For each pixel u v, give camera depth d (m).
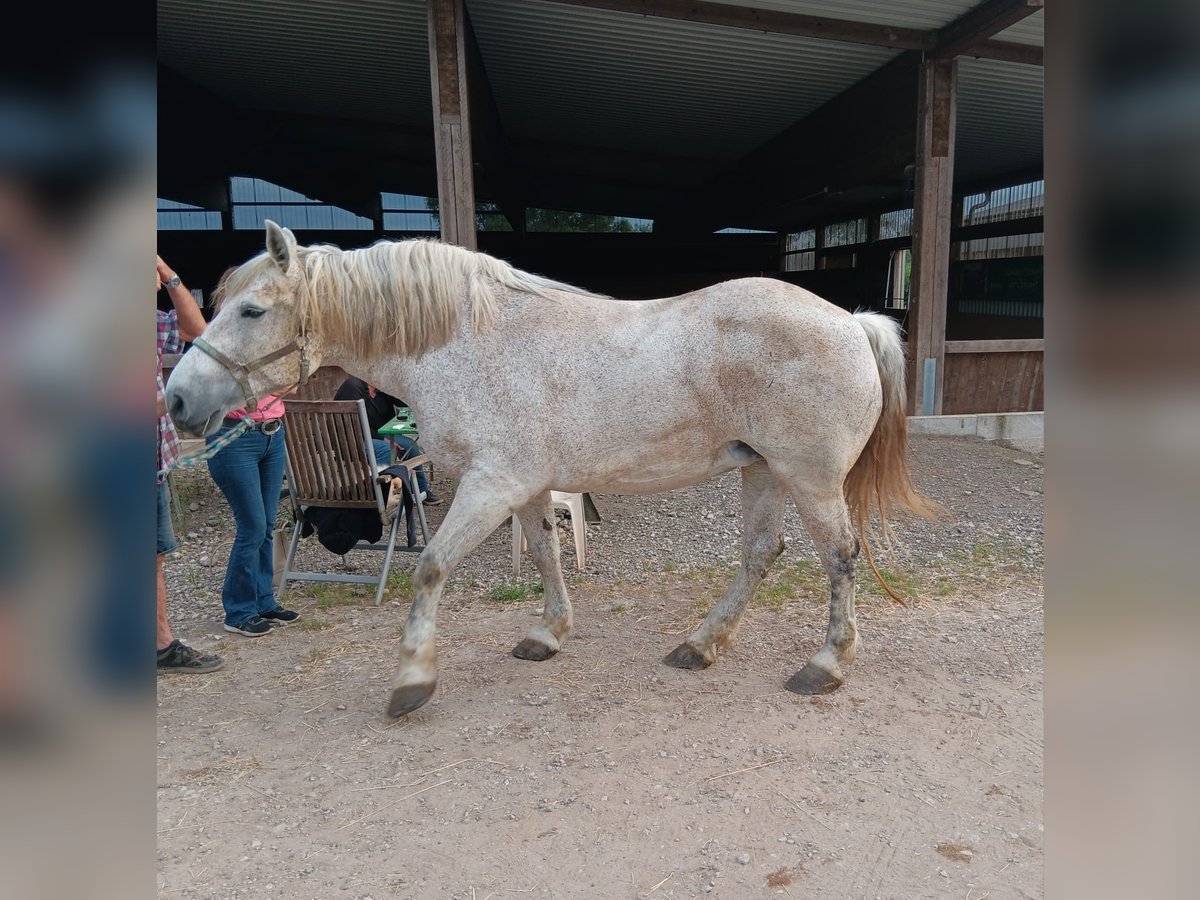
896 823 2.07
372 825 2.09
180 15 6.41
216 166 10.33
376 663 3.06
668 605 3.60
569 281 14.98
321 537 3.62
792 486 2.62
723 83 7.55
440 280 2.52
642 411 2.52
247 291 2.41
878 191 9.96
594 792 2.21
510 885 1.86
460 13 5.21
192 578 4.05
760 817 2.09
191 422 2.41
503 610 3.58
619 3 5.28
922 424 6.39
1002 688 2.79
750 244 15.84
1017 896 1.81
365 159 12.12
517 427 2.52
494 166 8.45
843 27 5.70
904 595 3.65
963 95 7.45
